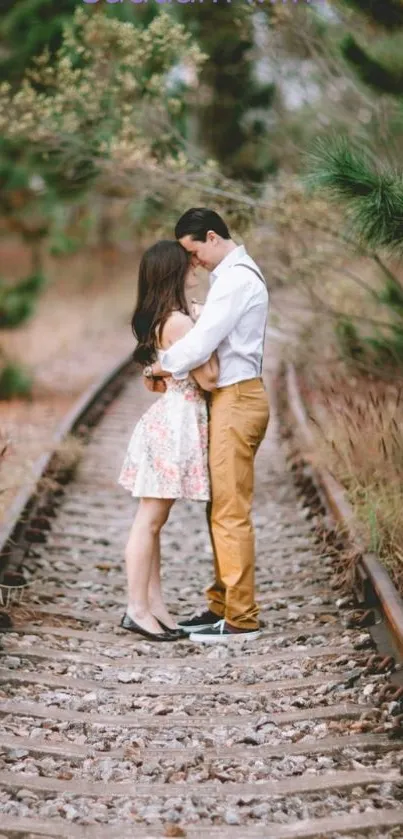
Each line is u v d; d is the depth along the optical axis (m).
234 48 9.41
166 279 4.88
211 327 4.70
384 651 4.54
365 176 4.96
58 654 4.69
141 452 5.02
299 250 7.92
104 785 3.47
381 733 3.82
